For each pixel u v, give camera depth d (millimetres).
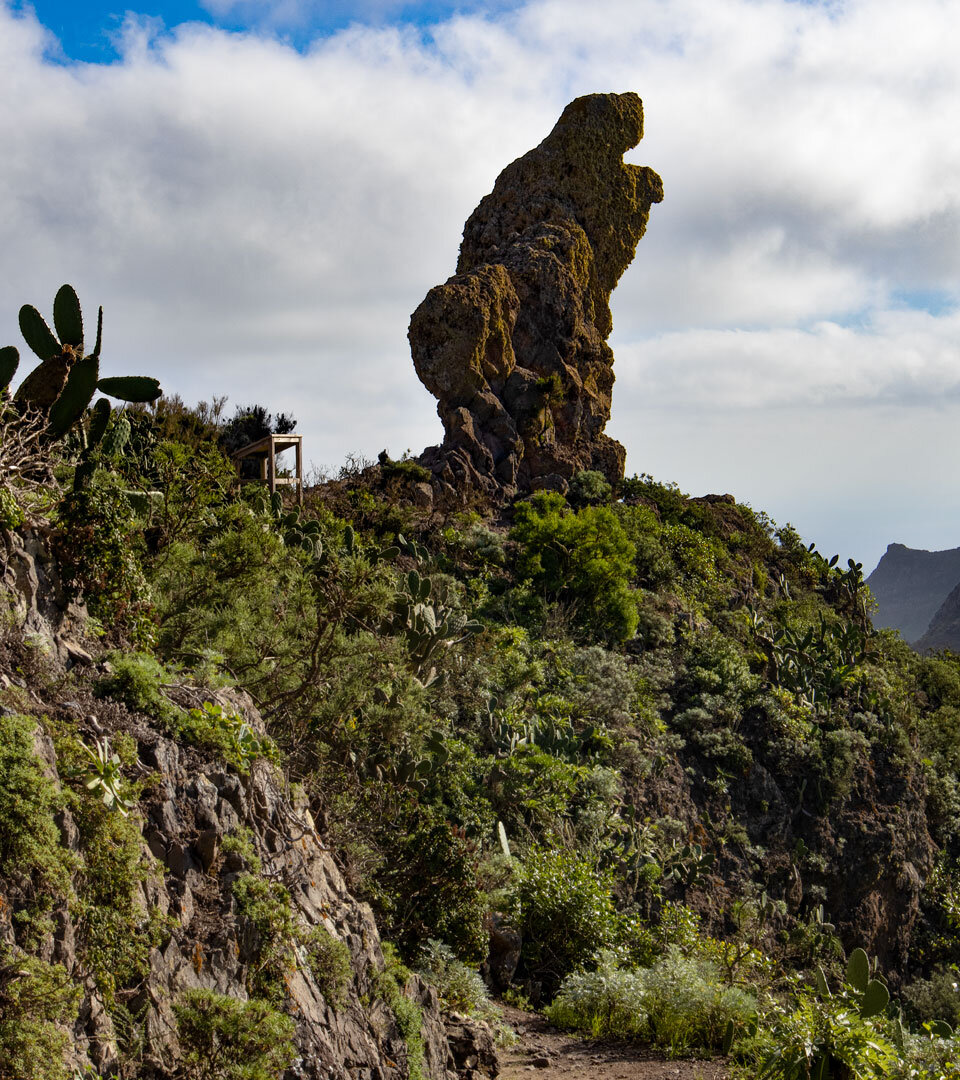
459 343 44750
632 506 47531
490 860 20359
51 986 5625
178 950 6992
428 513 40500
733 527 54125
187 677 9727
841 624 50094
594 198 51375
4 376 10062
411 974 11422
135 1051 6254
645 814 29984
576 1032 16078
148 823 7352
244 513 16344
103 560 9141
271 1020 7062
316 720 15500
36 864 6023
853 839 35812
